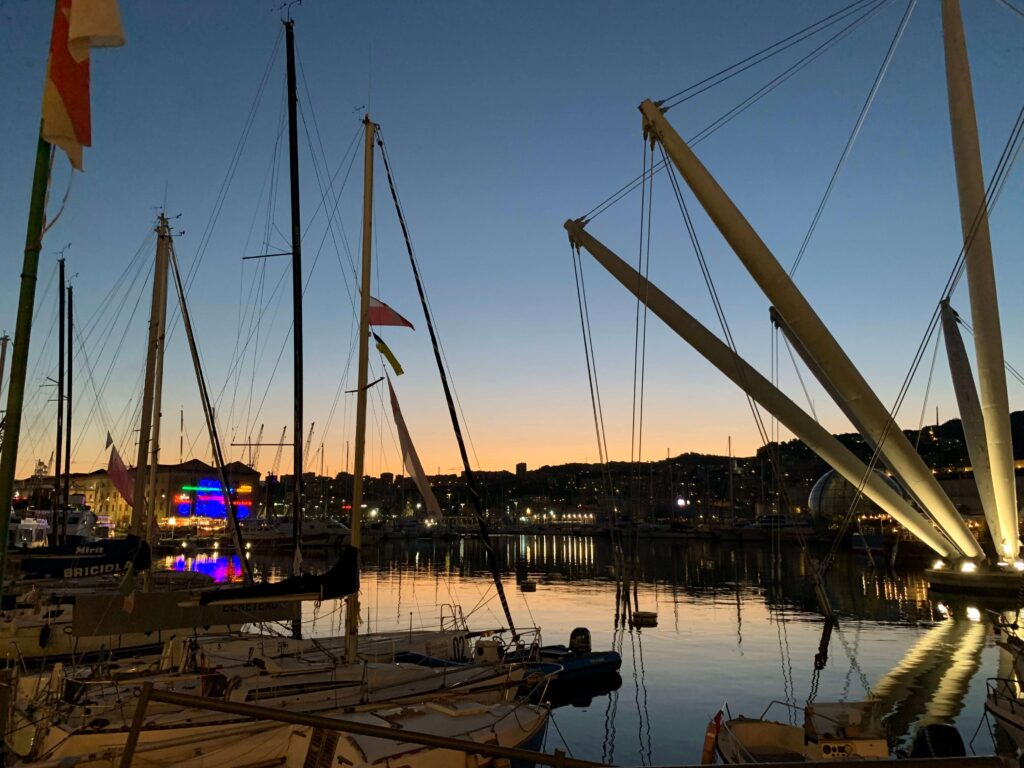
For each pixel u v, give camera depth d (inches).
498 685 552.4
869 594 1679.4
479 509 767.1
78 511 2201.0
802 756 450.3
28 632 759.1
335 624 1163.9
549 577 2237.9
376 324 682.2
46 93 203.9
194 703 188.7
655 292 1092.5
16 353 189.3
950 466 4468.5
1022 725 516.4
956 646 1003.9
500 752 188.5
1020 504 2133.4
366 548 4082.2
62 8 209.6
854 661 903.7
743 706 690.8
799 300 915.4
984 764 133.6
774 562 2738.7
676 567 2647.6
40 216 199.0
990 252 1244.5
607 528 5944.9
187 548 3193.9
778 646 1014.4
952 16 1182.3
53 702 460.1
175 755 410.9
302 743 413.4
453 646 739.4
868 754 408.2
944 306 1557.6
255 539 3164.4
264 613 602.9
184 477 4212.6
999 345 1306.6
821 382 1206.9
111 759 393.7
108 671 530.3
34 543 1921.8
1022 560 1505.9
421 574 2353.6
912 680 791.7
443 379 789.9
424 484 654.5
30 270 195.2
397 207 750.5
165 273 966.4
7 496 182.9
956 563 1551.4
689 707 690.2
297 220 775.7
